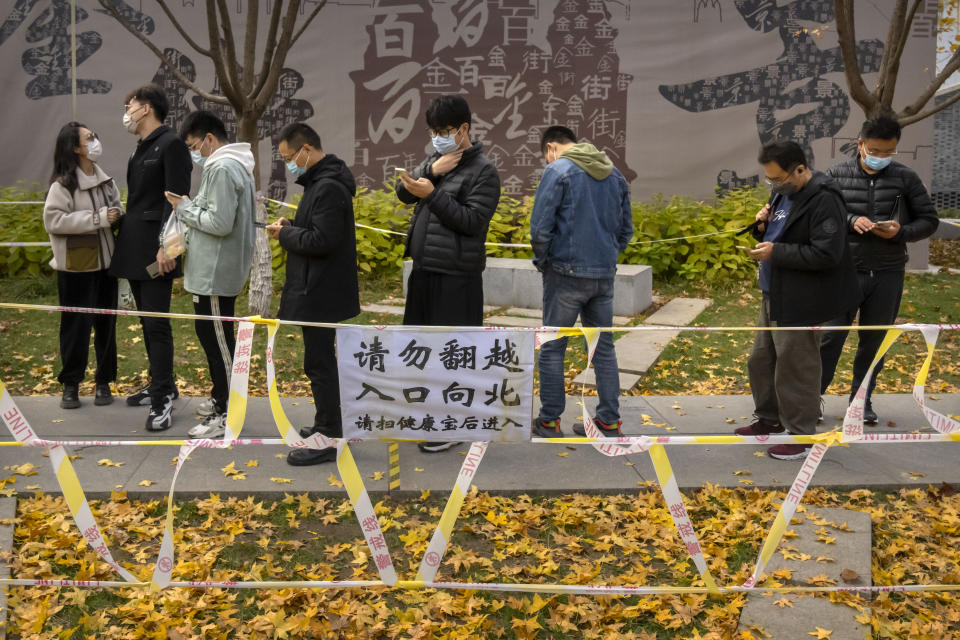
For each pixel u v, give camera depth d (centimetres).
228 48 712
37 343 703
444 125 452
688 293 944
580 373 644
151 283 496
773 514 400
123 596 333
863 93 765
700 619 327
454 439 332
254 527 387
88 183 514
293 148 438
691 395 595
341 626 314
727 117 1066
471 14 1047
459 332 326
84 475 429
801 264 438
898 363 668
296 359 669
